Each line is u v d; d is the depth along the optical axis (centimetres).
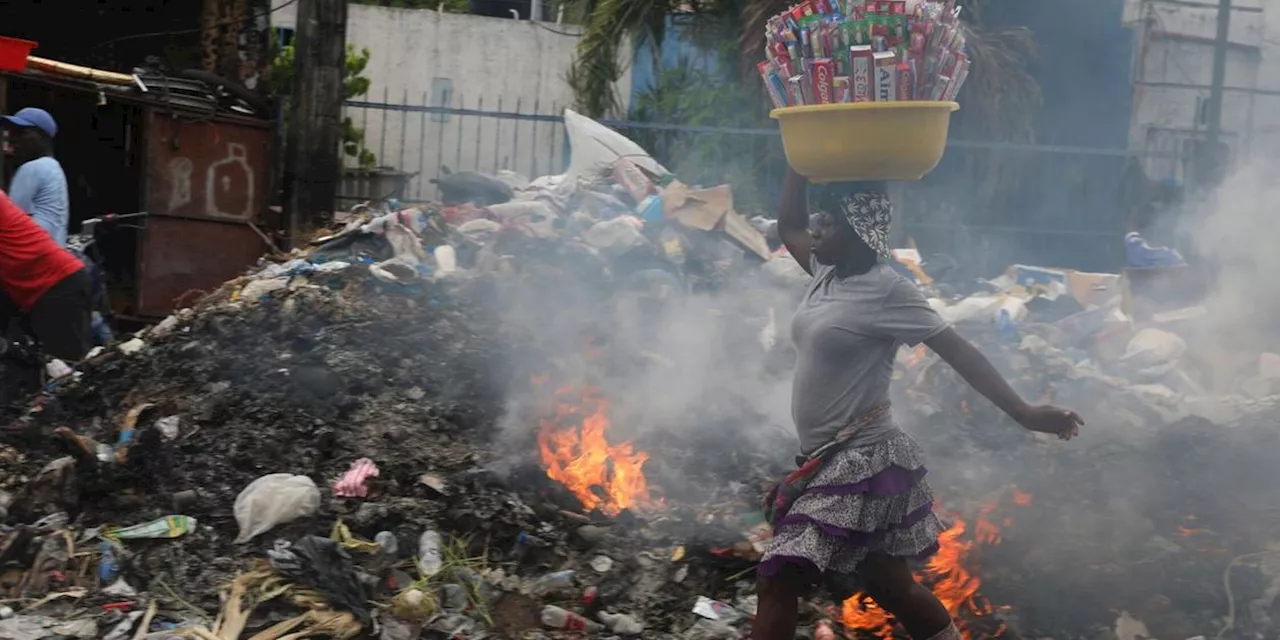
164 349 565
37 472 464
